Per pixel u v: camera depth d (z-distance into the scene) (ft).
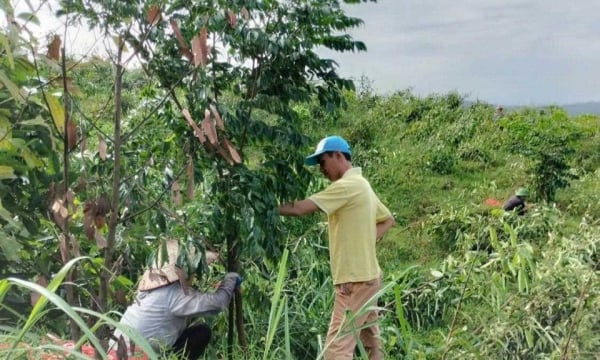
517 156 45.19
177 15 14.96
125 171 13.99
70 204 9.90
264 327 18.95
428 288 21.15
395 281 10.21
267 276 18.28
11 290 13.92
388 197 38.81
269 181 16.21
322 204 16.01
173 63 14.90
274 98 16.01
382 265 28.43
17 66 10.53
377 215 17.87
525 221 20.53
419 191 39.81
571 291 13.14
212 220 15.43
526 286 13.52
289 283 20.95
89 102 27.45
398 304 10.55
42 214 14.42
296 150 16.78
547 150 37.63
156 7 10.77
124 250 11.68
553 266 13.57
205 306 15.39
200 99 14.70
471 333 13.03
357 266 16.22
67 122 9.75
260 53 15.74
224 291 15.76
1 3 8.69
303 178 17.03
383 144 47.98
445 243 29.91
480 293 13.75
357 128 48.70
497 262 14.92
